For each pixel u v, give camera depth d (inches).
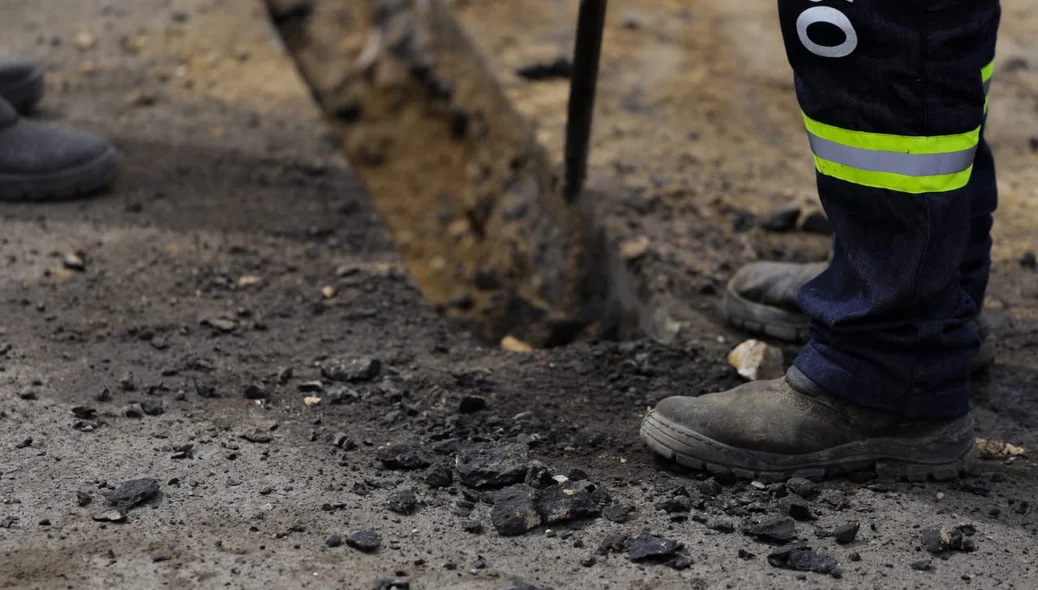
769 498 177.6
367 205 314.8
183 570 154.0
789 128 371.2
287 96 392.2
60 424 192.1
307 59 470.3
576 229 315.3
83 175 296.0
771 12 474.3
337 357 222.5
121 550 158.1
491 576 155.4
